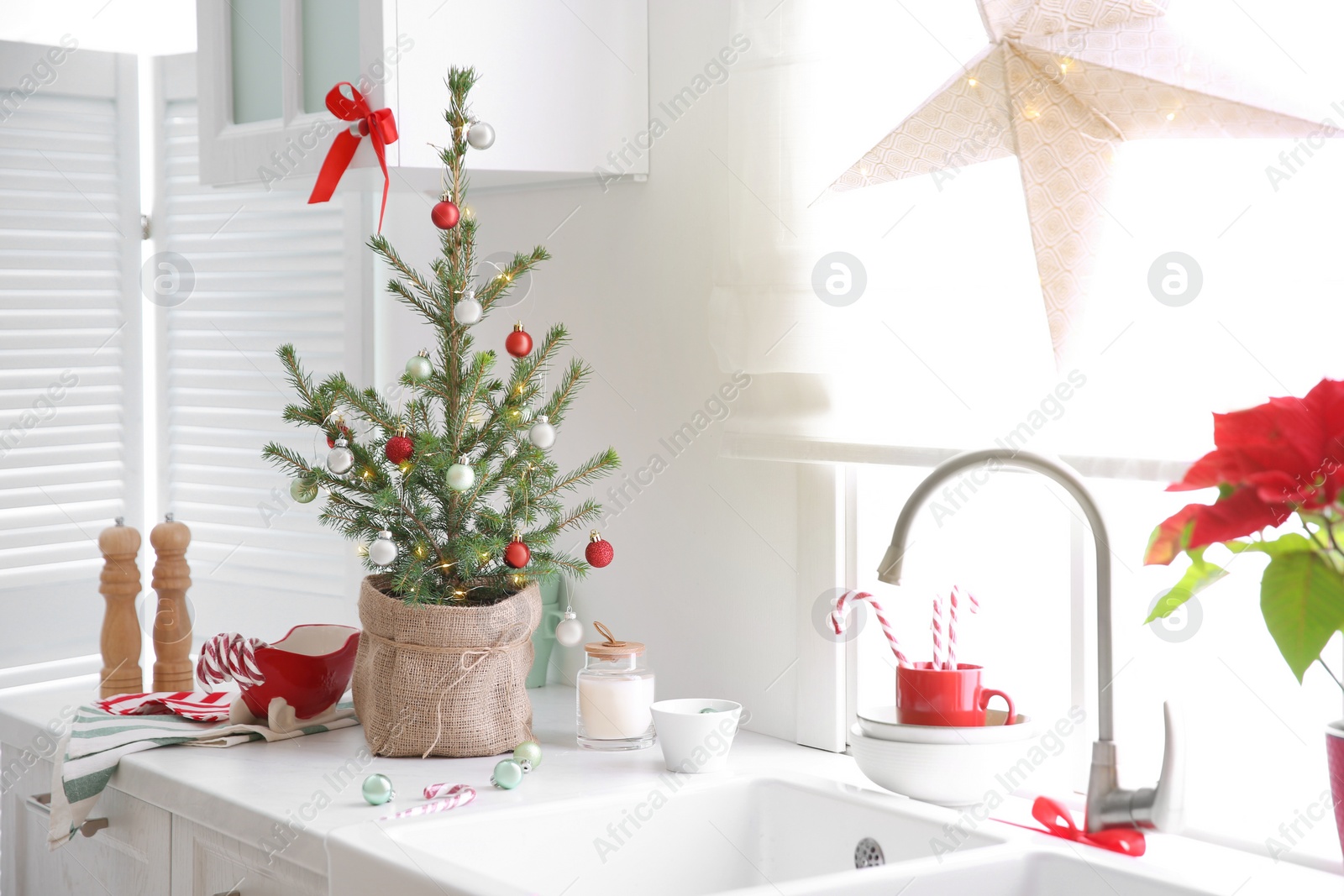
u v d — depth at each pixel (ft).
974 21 4.36
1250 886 3.70
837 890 3.60
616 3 5.76
